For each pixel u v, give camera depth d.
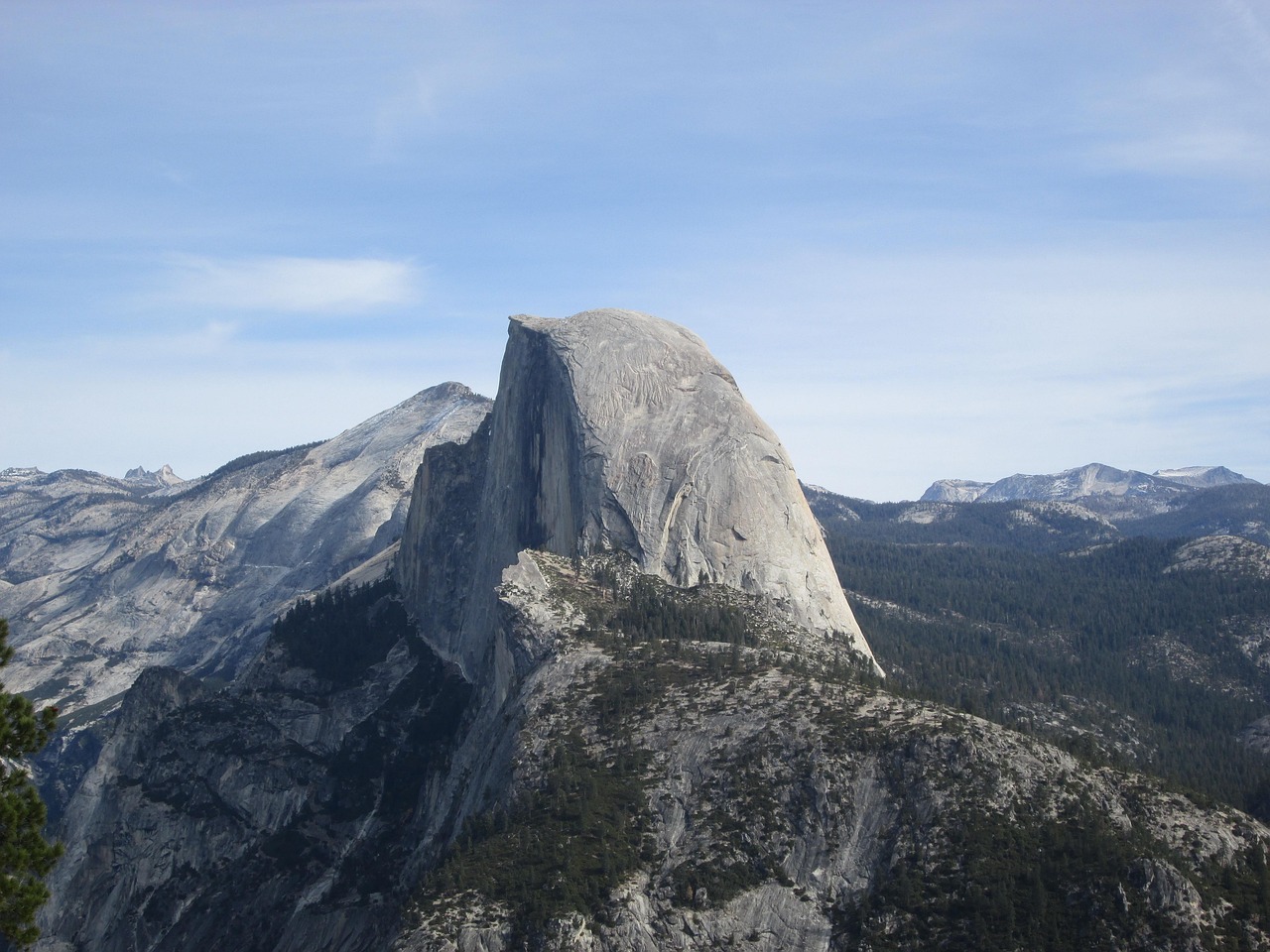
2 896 78.75
